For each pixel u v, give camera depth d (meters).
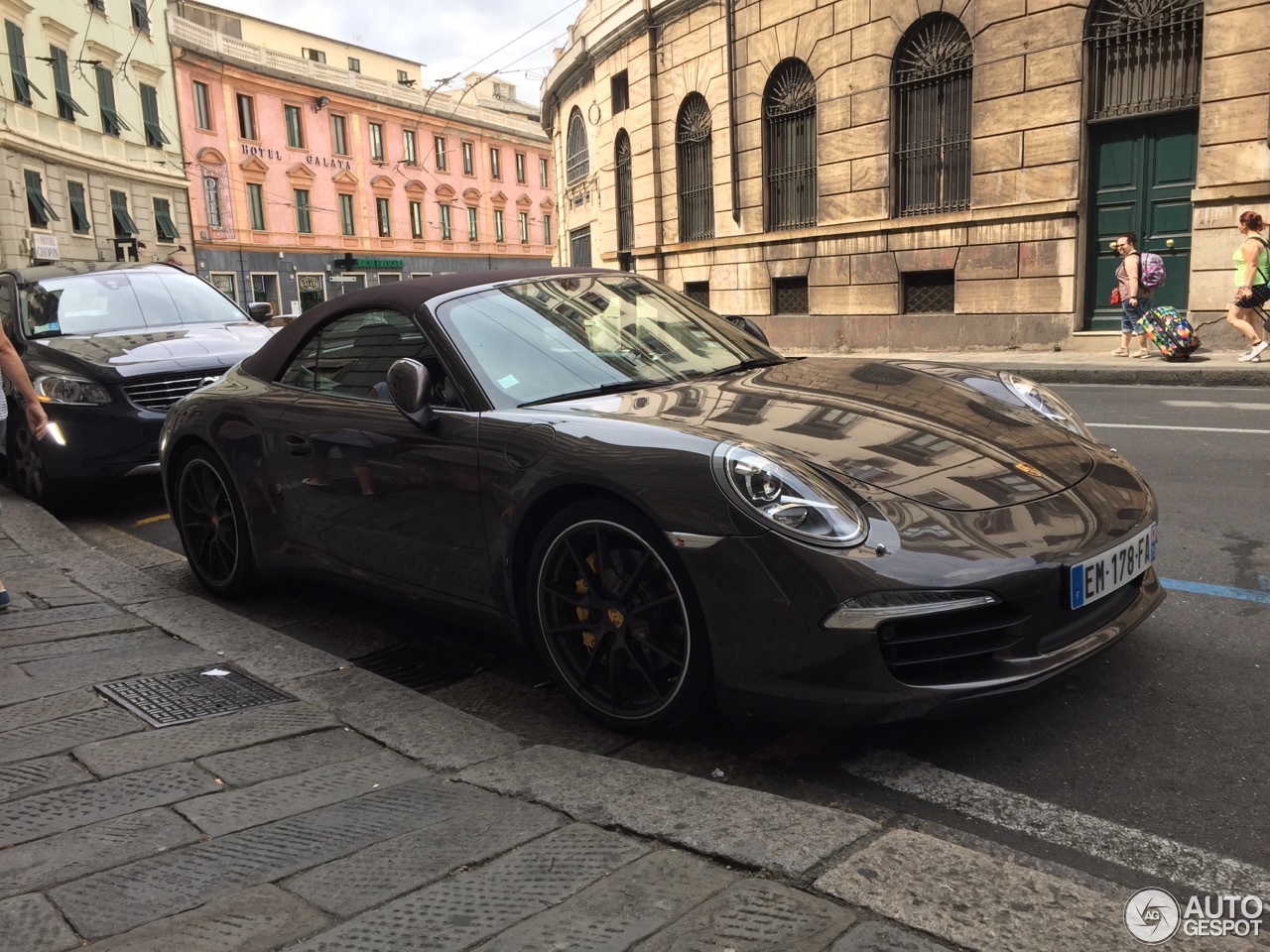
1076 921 1.76
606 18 20.97
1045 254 13.47
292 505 3.92
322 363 3.93
